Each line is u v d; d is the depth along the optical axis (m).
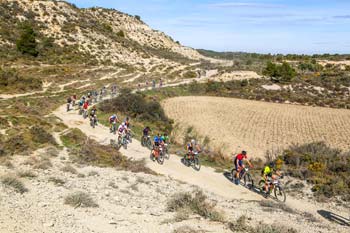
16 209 9.76
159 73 88.19
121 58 96.06
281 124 45.78
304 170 21.23
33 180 14.27
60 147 23.20
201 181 20.14
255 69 106.94
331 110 57.75
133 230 9.09
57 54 83.44
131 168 20.95
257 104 60.72
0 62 67.94
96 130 30.94
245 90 78.12
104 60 89.69
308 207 16.25
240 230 9.71
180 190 16.75
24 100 42.72
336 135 41.06
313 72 111.81
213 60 164.88
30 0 104.38
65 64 78.25
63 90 55.22
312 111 56.03
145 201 13.34
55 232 8.34
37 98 45.38
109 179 16.95
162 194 15.30
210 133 38.94
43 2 107.25
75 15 112.44
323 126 45.31
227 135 38.44
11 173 14.50
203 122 44.53
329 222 13.98
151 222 10.04
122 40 113.00
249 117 49.34
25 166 17.12
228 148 33.12
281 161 24.08
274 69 90.88
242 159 20.02
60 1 117.00
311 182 19.70
